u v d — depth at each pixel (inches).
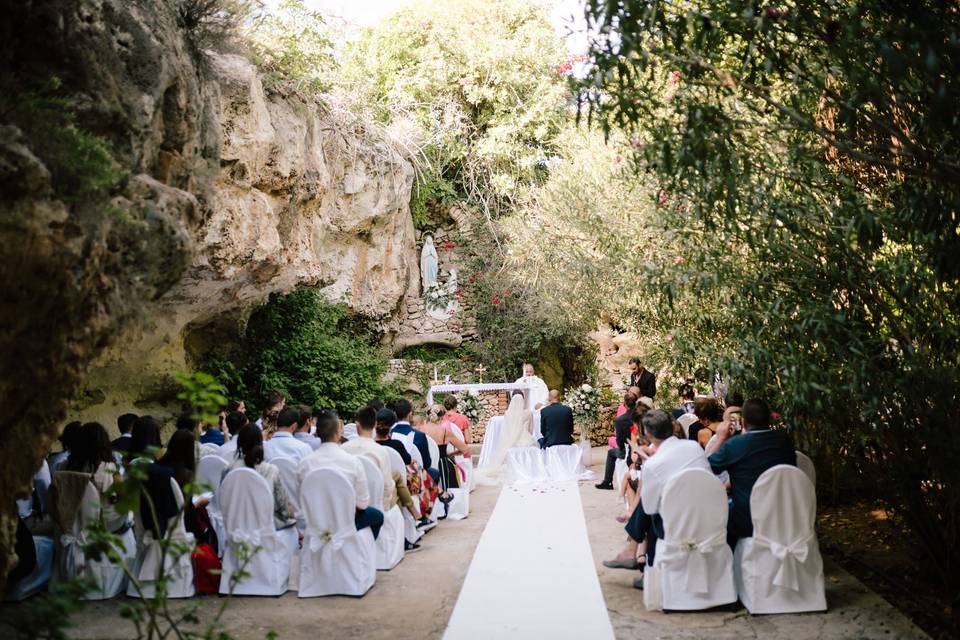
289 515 233.1
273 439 262.5
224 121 315.6
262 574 223.1
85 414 342.3
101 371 336.2
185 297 331.6
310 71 418.9
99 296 146.8
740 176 178.4
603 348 653.3
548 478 454.0
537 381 561.6
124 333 157.0
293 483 248.5
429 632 190.2
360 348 585.9
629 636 184.7
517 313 709.9
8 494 143.3
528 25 724.0
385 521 255.6
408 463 297.7
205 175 231.6
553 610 205.2
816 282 206.2
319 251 441.7
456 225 751.7
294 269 395.2
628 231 376.2
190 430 244.8
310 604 215.2
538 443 479.8
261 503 224.2
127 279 155.4
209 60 258.7
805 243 207.8
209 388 131.8
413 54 723.4
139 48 182.7
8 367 135.0
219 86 303.9
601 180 414.3
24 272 128.5
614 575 244.5
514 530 311.0
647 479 209.8
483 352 707.4
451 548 285.7
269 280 376.5
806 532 200.1
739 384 250.1
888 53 120.3
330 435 232.7
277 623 197.9
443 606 211.6
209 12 238.1
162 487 216.4
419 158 690.8
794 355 208.4
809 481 199.9
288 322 501.4
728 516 210.1
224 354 445.4
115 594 221.8
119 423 270.4
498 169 722.8
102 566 215.5
